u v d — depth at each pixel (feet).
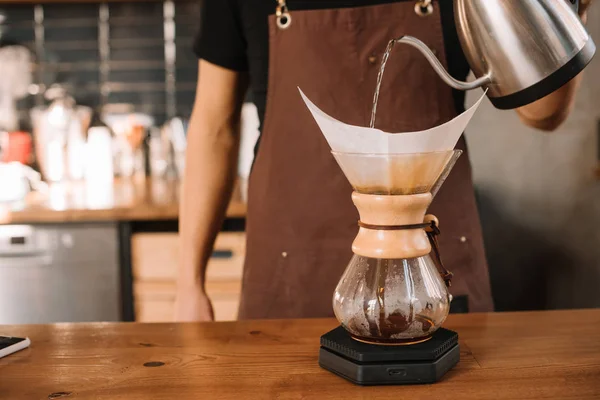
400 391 2.39
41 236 7.35
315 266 4.28
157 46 9.73
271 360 2.72
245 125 9.16
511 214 7.45
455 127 2.38
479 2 2.91
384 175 2.38
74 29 9.69
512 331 3.04
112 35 9.71
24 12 9.65
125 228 7.41
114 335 3.09
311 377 2.53
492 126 7.34
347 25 4.20
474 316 3.30
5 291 7.39
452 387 2.42
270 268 4.35
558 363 2.62
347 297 2.53
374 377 2.43
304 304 4.31
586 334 2.97
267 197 4.35
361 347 2.49
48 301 7.43
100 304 7.45
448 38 4.20
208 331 3.14
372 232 2.48
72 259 7.39
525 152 7.33
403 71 4.19
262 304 4.37
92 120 9.80
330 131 2.44
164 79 9.79
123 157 9.67
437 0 4.17
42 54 9.71
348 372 2.48
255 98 4.49
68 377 2.57
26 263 7.37
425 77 4.19
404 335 2.49
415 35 4.18
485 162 7.41
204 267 4.64
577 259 7.41
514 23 2.84
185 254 4.58
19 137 9.22
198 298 4.53
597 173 7.22
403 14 4.18
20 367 2.69
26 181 8.48
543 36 2.81
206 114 4.59
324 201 4.25
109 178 9.52
